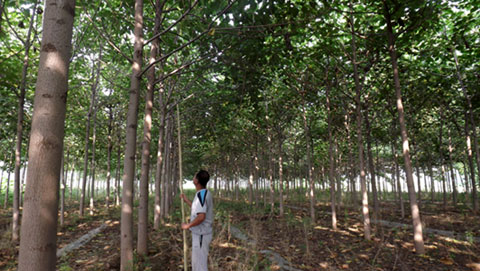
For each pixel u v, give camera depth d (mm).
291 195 23594
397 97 6441
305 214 12453
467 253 5660
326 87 8812
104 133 16188
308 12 5031
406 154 6172
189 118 11914
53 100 1606
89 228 9844
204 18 4773
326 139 13250
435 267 4961
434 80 9367
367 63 8039
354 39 7402
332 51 7293
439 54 7723
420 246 5738
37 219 1482
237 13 4512
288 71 8453
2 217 13203
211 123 11250
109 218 12422
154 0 6336
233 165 22609
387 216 11320
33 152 1540
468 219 9695
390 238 7250
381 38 7008
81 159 25156
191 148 19219
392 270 4863
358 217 11211
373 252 5965
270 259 5371
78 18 7426
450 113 12438
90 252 6402
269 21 4789
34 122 1583
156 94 11062
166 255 5715
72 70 8664
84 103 12773
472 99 10258
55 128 1596
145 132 6113
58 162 1603
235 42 5109
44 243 1488
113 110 14375
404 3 5543
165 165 12852
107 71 10938
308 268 4969
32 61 8352
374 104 9836
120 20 5570
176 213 13305
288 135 14914
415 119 12727
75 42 7434
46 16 1704
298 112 11570
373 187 10148
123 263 4578
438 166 19781
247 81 6543
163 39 5801
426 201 19250
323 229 8688
